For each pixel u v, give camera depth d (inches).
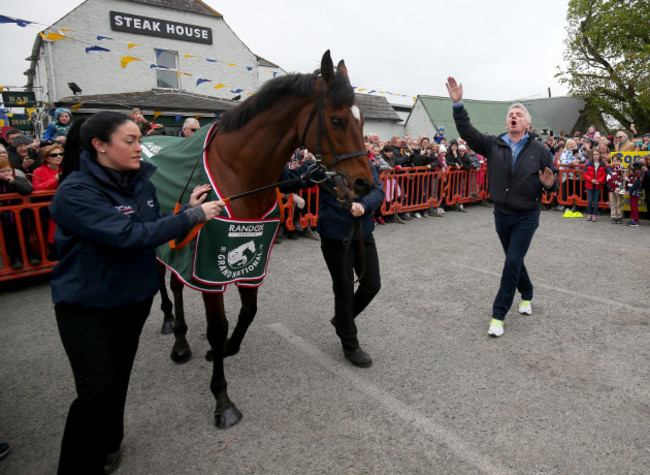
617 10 754.2
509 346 134.0
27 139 222.1
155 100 504.1
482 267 213.6
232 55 631.8
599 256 229.8
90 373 69.1
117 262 69.8
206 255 90.2
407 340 138.3
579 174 345.4
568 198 356.2
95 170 67.1
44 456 88.7
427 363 124.0
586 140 421.7
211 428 96.6
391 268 212.5
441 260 225.8
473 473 82.4
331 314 159.0
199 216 72.8
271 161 93.4
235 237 91.9
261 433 94.6
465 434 93.5
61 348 136.2
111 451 83.2
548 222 322.0
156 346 136.0
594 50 800.9
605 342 135.9
